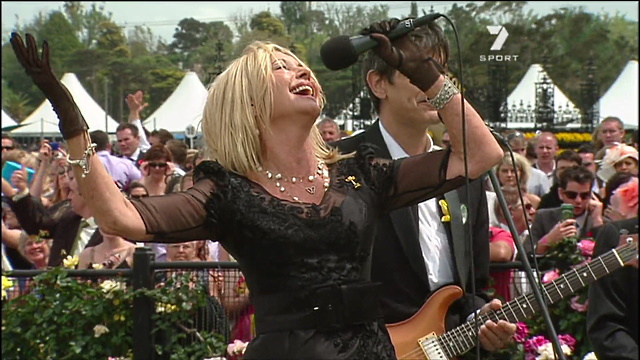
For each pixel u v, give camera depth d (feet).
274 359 18.12
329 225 18.40
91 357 34.09
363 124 79.82
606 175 49.80
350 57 18.93
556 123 146.30
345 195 18.92
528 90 151.84
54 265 43.45
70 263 37.32
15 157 63.62
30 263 47.06
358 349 18.15
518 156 47.32
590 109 151.43
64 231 44.16
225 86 19.06
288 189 18.80
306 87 18.98
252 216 18.24
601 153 62.49
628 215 33.73
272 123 18.84
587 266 27.66
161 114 115.55
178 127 113.80
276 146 18.89
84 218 44.06
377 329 18.61
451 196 26.53
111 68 206.08
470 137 19.27
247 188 18.61
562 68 275.18
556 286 27.50
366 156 19.56
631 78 156.15
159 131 63.21
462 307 26.61
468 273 26.48
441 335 25.77
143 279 33.63
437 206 26.76
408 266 26.13
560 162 57.67
